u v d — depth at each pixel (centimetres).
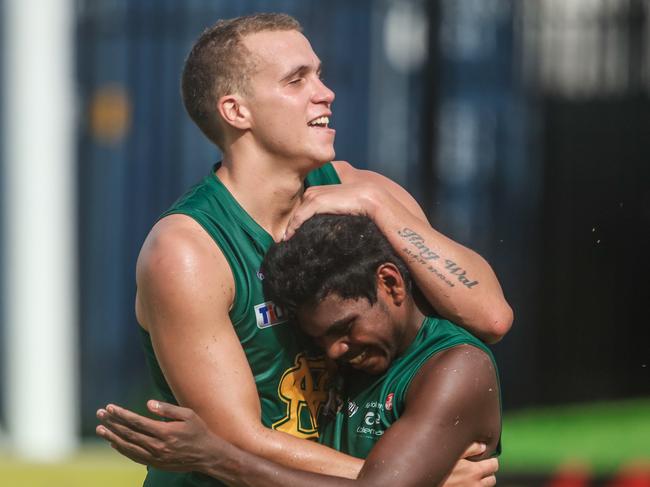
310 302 1212
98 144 3067
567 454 2866
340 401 1294
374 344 1231
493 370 1238
